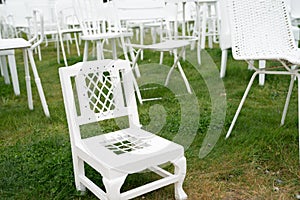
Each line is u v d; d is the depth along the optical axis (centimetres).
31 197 154
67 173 170
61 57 496
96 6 296
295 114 234
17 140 219
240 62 389
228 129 213
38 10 242
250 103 263
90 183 150
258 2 199
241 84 313
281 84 305
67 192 157
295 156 179
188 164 178
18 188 161
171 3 295
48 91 328
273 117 230
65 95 155
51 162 181
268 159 179
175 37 264
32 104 273
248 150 188
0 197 155
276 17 204
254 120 228
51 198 153
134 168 134
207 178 166
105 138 161
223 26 256
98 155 140
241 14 194
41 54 535
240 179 164
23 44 232
